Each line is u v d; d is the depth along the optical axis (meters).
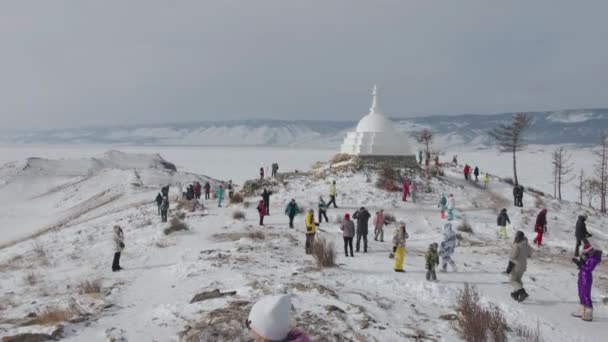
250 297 10.27
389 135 42.25
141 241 21.03
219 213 29.75
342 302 10.11
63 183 68.75
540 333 9.55
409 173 39.41
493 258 17.73
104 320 9.28
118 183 59.53
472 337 8.70
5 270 17.38
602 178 59.12
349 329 8.45
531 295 12.38
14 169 75.25
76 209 49.09
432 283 12.70
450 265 15.81
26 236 37.56
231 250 17.41
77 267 16.53
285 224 25.17
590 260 10.74
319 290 10.91
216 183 73.19
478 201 35.25
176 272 14.23
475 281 13.56
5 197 60.28
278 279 12.38
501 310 10.75
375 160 40.56
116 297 11.47
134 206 40.94
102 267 16.17
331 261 14.56
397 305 10.71
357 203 32.78
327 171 40.22
